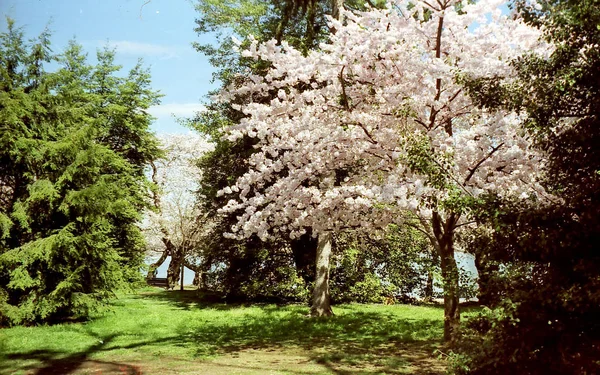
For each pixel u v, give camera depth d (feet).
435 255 55.93
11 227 36.11
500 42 24.06
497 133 21.65
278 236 53.88
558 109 13.41
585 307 10.68
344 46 23.54
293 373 19.95
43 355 24.86
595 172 12.08
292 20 48.29
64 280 36.11
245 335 31.76
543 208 12.27
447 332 24.53
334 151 27.17
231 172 59.52
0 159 36.63
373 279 56.70
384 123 25.91
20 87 38.65
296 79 27.12
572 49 13.11
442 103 23.85
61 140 38.24
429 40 25.75
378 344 27.53
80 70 62.59
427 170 16.90
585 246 11.42
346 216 29.37
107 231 39.32
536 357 11.75
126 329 34.24
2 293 34.94
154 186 67.31
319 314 42.14
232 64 59.82
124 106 62.64
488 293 13.30
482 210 13.47
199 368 21.36
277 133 28.22
